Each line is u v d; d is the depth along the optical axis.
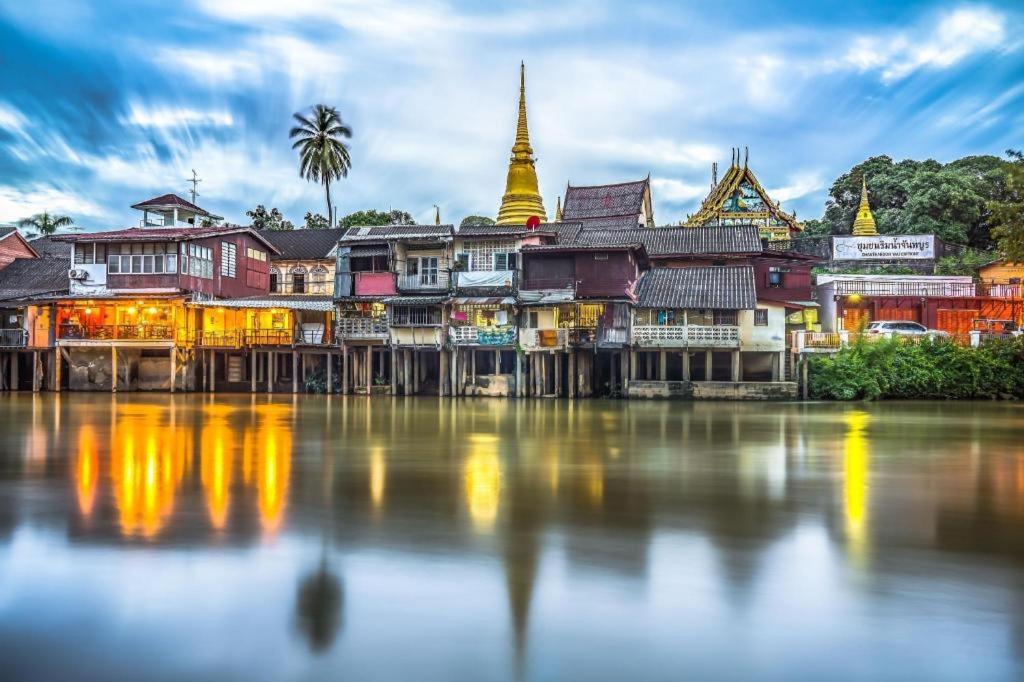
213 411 36.59
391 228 52.97
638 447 23.92
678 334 44.41
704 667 8.16
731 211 74.50
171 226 58.19
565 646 8.61
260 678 7.92
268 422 31.33
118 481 17.55
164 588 10.23
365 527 13.34
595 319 45.41
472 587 10.31
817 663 8.26
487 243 48.44
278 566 11.12
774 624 9.19
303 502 15.34
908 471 19.69
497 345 46.56
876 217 79.00
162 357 52.56
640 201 64.88
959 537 12.95
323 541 12.41
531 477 18.42
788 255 52.09
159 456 21.53
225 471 19.03
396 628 9.05
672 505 15.29
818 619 9.34
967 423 32.16
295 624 9.14
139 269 50.06
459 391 47.69
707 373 44.56
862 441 25.83
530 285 46.25
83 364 52.25
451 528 13.32
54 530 13.00
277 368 54.09
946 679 7.93
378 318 48.38
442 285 48.78
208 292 52.22
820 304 54.84
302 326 50.97
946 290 53.84
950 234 71.31
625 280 44.88
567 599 9.92
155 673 8.01
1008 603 9.86
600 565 11.27
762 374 47.22
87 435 26.47
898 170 82.06
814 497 16.20
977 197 71.75
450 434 27.28
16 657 8.32
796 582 10.59
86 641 8.69
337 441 25.16
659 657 8.38
